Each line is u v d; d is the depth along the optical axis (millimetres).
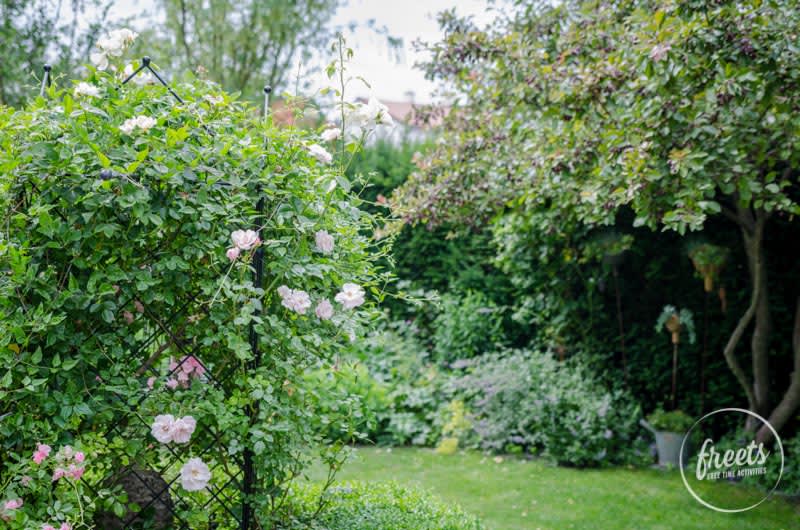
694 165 3549
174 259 2521
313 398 2924
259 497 2652
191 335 2619
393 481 4094
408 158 8414
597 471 5727
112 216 2518
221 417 2504
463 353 7637
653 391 6586
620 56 3936
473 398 6879
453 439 6461
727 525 4410
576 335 6902
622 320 6730
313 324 2922
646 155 3713
